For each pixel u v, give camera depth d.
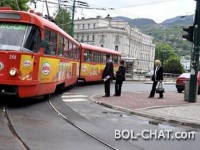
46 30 15.96
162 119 14.01
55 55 18.00
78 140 9.37
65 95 21.19
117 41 140.00
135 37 159.25
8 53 13.77
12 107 14.15
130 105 17.33
